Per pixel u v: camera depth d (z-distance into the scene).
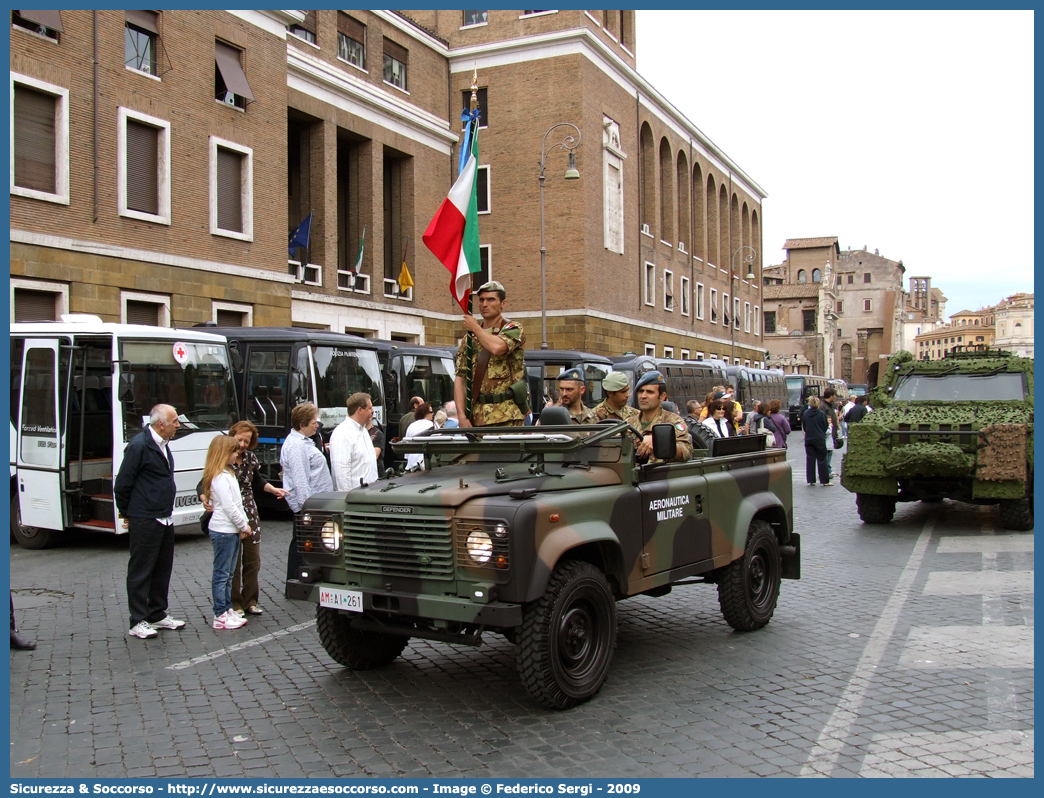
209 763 4.77
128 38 21.81
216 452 7.80
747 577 7.28
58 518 11.64
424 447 6.39
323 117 31.23
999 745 4.84
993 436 12.38
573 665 5.54
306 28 31.11
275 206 26.30
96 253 20.72
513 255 38.22
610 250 40.09
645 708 5.49
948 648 6.74
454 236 6.91
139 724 5.38
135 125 22.03
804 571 9.94
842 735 5.01
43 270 19.56
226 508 7.71
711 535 6.86
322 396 15.65
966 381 14.55
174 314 22.88
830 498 17.33
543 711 5.46
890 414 13.74
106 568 10.71
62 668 6.59
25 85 19.23
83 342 11.88
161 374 12.32
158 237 22.39
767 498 7.66
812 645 6.93
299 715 5.49
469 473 5.97
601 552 5.82
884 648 6.79
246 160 25.23
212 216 24.00
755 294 69.88
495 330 6.38
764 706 5.51
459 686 6.03
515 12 38.50
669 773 4.52
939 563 10.29
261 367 15.53
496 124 38.50
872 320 115.38
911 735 5.00
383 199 35.03
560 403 7.64
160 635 7.55
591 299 37.84
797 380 57.41
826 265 98.69
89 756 4.89
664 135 48.09
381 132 34.44
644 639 7.18
